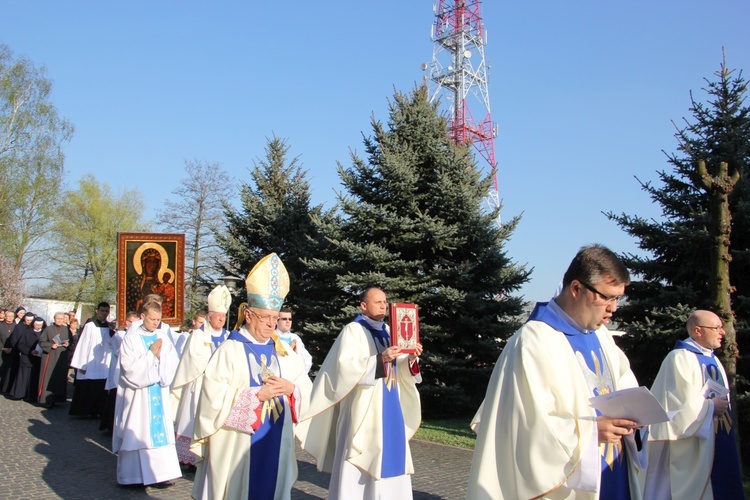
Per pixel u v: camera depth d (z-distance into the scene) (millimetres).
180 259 14148
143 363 7660
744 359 9805
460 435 11789
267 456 5039
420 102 15625
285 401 5285
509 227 14977
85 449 10047
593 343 3178
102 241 40625
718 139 10664
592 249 3074
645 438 3363
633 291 11344
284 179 22188
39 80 34438
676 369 5781
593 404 2869
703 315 5906
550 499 2867
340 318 14977
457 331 14414
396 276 14594
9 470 8406
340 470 5945
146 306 8156
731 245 10453
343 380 5871
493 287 14680
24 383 15445
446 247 14367
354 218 14984
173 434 7988
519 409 2865
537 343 2932
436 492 7734
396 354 5777
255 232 21250
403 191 14750
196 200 32500
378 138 15523
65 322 15250
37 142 33906
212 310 8969
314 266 15203
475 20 27891
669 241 10578
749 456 9203
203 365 8086
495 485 2906
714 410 5594
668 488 5879
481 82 27891
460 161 14953
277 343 5453
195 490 5156
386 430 5922
